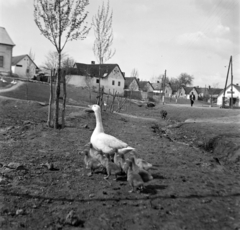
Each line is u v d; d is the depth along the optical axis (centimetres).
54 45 1215
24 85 3541
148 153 991
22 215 497
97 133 803
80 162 834
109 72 7394
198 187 668
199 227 484
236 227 489
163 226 480
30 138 1110
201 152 1100
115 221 489
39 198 564
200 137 1639
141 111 3694
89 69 7325
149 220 497
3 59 5500
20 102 2075
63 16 1176
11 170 714
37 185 632
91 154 752
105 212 518
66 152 932
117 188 635
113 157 774
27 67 6650
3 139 1077
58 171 742
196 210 544
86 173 738
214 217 521
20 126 1329
